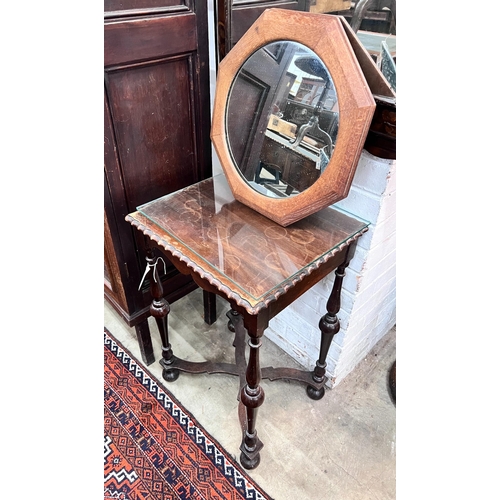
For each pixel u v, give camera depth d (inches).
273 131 32.6
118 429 45.3
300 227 35.0
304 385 50.9
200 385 50.5
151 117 37.4
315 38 27.8
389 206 36.9
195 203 38.1
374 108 26.5
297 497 39.9
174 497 39.6
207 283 30.7
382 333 57.1
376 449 44.3
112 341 56.4
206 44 37.9
